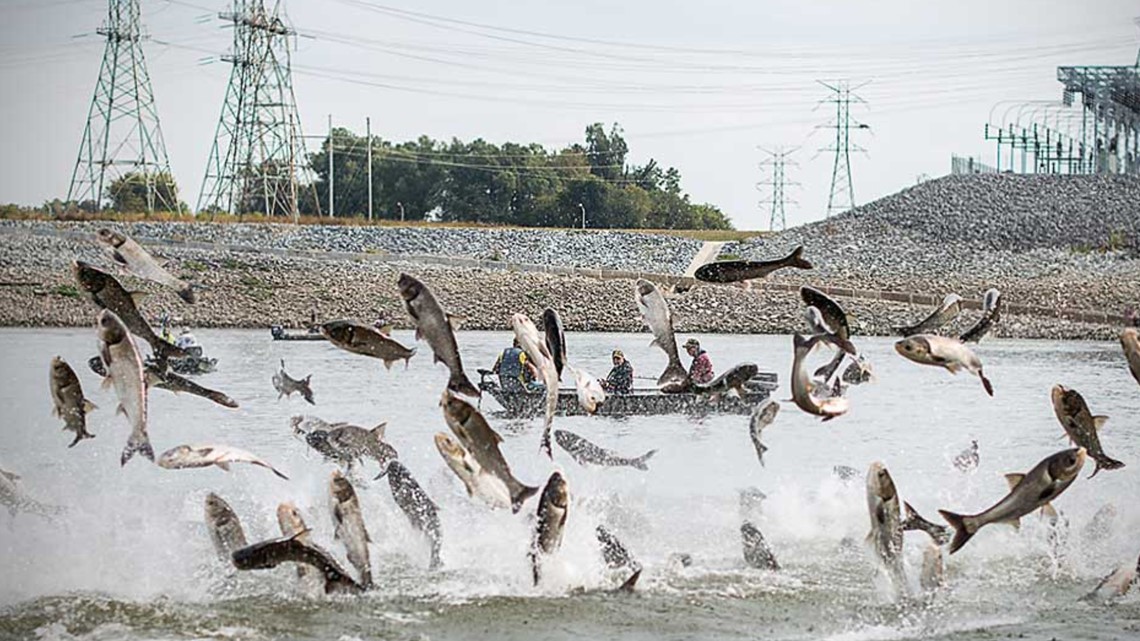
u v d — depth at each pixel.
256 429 30.58
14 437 28.88
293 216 110.75
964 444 29.45
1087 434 16.92
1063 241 101.50
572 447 20.66
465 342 62.28
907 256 99.06
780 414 35.06
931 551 16.84
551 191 159.50
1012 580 17.75
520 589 16.91
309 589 16.66
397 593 16.72
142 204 125.62
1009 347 66.19
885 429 32.06
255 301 77.00
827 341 16.25
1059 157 129.12
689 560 18.14
